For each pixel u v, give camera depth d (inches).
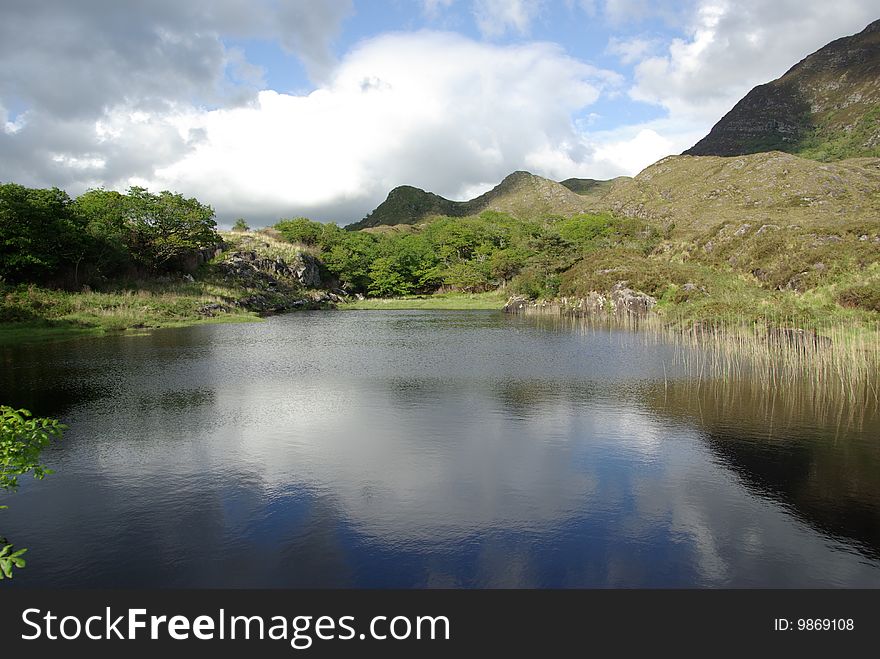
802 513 375.9
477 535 347.3
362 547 333.1
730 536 346.3
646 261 2191.2
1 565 230.1
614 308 1878.7
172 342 1263.5
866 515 372.8
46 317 1476.4
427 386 765.3
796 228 1900.8
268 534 347.9
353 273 3543.3
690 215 4857.3
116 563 317.1
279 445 512.7
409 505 387.2
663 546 334.6
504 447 506.3
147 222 2325.3
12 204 1596.9
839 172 4638.3
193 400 685.3
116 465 462.3
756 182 4997.5
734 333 1202.6
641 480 431.2
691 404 657.0
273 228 4079.7
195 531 350.9
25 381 801.6
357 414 619.2
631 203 6117.1
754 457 479.2
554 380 802.2
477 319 1987.0
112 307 1675.7
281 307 2519.7
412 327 1662.2
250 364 952.3
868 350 930.7
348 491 410.6
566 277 2320.4
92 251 1919.3
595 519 367.6
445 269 3841.0
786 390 725.9
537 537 345.1
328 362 971.9
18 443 298.4
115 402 674.8
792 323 1193.4
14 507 383.6
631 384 771.4
